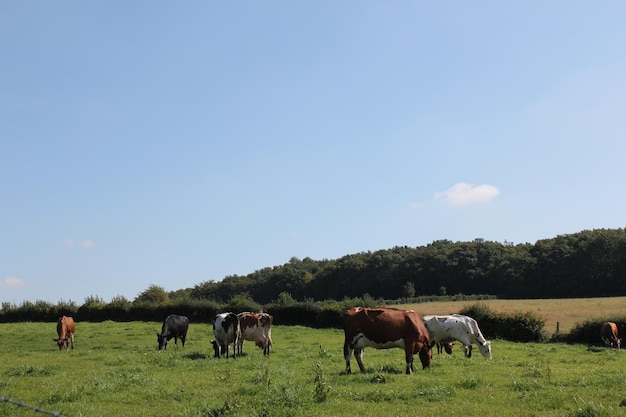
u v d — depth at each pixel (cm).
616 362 2234
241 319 2428
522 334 3788
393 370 1772
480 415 1096
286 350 2720
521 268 7956
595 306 5719
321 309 4819
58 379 1669
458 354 2534
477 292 8306
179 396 1329
